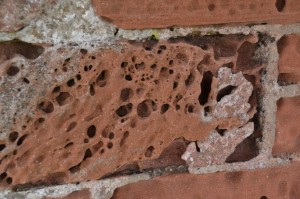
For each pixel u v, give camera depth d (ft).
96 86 0.89
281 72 1.03
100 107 0.90
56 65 0.85
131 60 0.90
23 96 0.84
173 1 0.90
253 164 1.05
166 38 0.92
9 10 0.81
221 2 0.93
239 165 1.04
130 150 0.94
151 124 0.94
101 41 0.87
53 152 0.89
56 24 0.84
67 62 0.86
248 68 1.00
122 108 0.92
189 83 0.95
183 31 0.93
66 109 0.87
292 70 1.03
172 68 0.93
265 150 1.05
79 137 0.90
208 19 0.93
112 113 0.91
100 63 0.88
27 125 0.86
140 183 0.97
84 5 0.85
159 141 0.96
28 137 0.86
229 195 1.04
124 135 0.93
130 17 0.88
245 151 1.04
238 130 1.02
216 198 1.03
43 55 0.84
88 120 0.89
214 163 1.02
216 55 0.97
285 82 1.04
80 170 0.92
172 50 0.92
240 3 0.94
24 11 0.82
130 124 0.93
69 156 0.90
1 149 0.85
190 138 0.99
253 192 1.06
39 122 0.86
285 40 1.02
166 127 0.96
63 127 0.88
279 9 0.98
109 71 0.89
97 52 0.87
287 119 1.05
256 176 1.05
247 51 1.00
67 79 0.86
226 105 1.00
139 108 0.93
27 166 0.88
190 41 0.95
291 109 1.05
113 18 0.87
